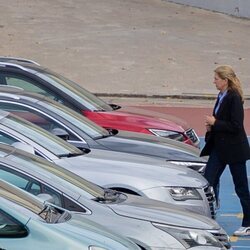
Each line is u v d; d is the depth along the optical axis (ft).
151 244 73.26
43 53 317.01
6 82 129.39
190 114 235.61
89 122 114.01
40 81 129.80
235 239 112.16
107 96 263.08
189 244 75.31
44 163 80.48
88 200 75.97
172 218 77.41
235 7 394.52
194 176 97.55
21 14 376.07
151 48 331.36
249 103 255.09
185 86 278.67
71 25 362.94
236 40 352.28
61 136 106.11
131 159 97.55
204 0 402.52
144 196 90.74
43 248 56.65
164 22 375.66
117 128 130.21
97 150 102.12
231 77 109.19
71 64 303.68
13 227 57.00
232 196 141.79
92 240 59.16
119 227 73.20
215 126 109.19
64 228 59.26
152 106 248.93
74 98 131.34
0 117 93.20
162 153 112.37
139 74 293.84
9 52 314.55
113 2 407.85
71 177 81.00
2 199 58.90
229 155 109.70
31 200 64.34
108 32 353.92
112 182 90.99
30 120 107.55
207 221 81.05
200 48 335.47
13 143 87.76
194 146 132.98
